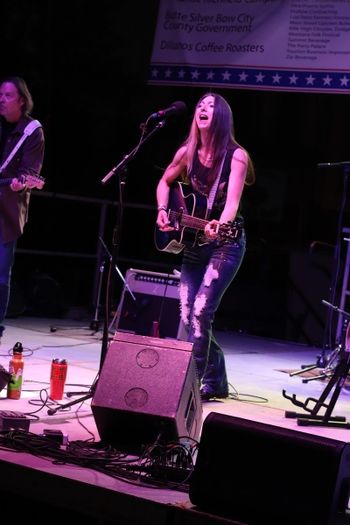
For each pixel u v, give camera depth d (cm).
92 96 1433
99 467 439
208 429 396
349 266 917
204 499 390
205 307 610
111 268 557
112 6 1368
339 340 889
